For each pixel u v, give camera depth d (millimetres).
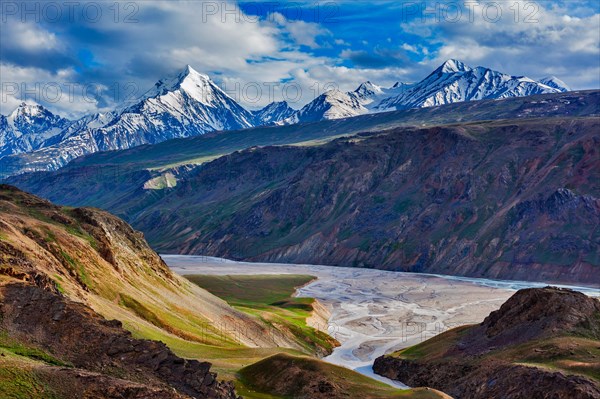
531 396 81000
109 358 55969
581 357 89875
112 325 60500
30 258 89500
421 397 74812
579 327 104188
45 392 44500
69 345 55938
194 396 55625
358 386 81500
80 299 86812
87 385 46562
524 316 112062
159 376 56250
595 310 108438
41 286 77312
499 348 106812
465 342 116500
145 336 90125
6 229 96125
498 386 87750
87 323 58625
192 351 94562
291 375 83312
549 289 114188
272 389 82500
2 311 56969
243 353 101250
